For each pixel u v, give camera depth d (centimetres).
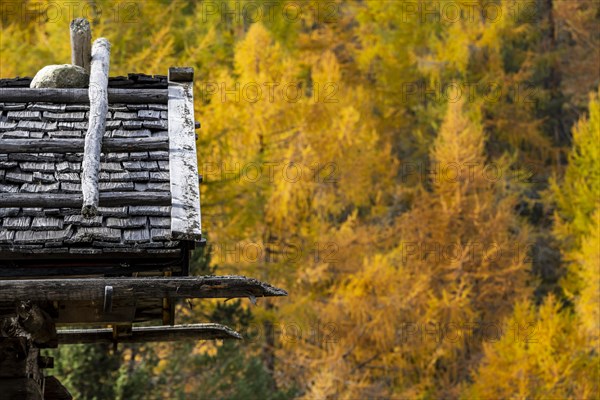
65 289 909
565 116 5594
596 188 4656
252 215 3269
